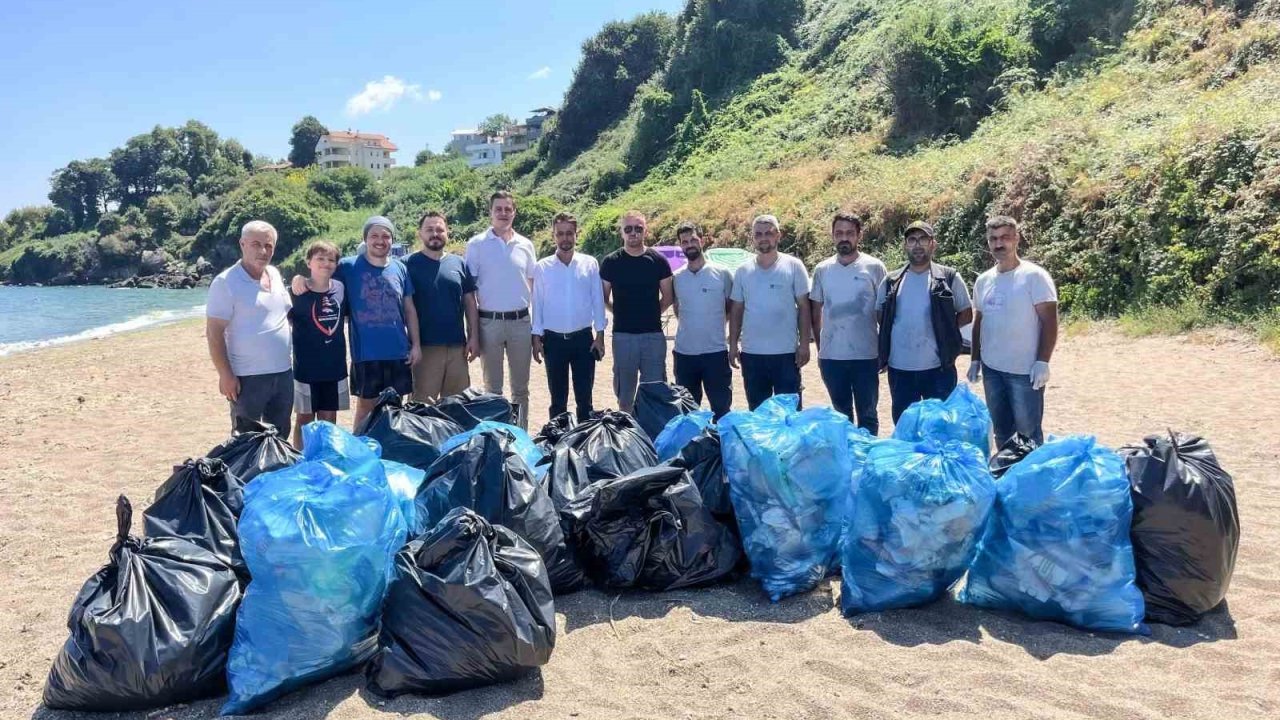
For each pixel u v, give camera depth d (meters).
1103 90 18.22
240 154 121.94
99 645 3.11
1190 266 11.68
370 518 3.40
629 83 60.72
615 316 6.66
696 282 6.39
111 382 13.27
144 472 7.38
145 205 98.94
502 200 6.57
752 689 3.28
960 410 4.68
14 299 51.38
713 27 47.38
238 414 5.50
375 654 3.37
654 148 47.22
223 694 3.32
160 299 49.38
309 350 5.78
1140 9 21.03
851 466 4.35
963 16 26.64
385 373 5.93
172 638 3.18
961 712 3.03
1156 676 3.25
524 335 6.67
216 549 3.65
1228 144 11.77
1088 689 3.15
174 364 15.24
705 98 46.22
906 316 5.58
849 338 5.84
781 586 4.11
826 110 33.53
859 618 3.86
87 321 30.75
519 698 3.25
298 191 78.75
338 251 5.89
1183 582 3.64
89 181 104.38
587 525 4.23
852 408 6.02
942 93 24.89
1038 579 3.72
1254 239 10.77
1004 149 17.20
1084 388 8.96
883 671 3.36
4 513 6.11
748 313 6.15
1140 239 12.52
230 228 74.88
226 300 5.36
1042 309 5.09
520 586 3.37
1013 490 3.84
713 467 4.45
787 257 6.19
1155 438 3.97
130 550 3.36
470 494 3.98
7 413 10.66
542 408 9.32
